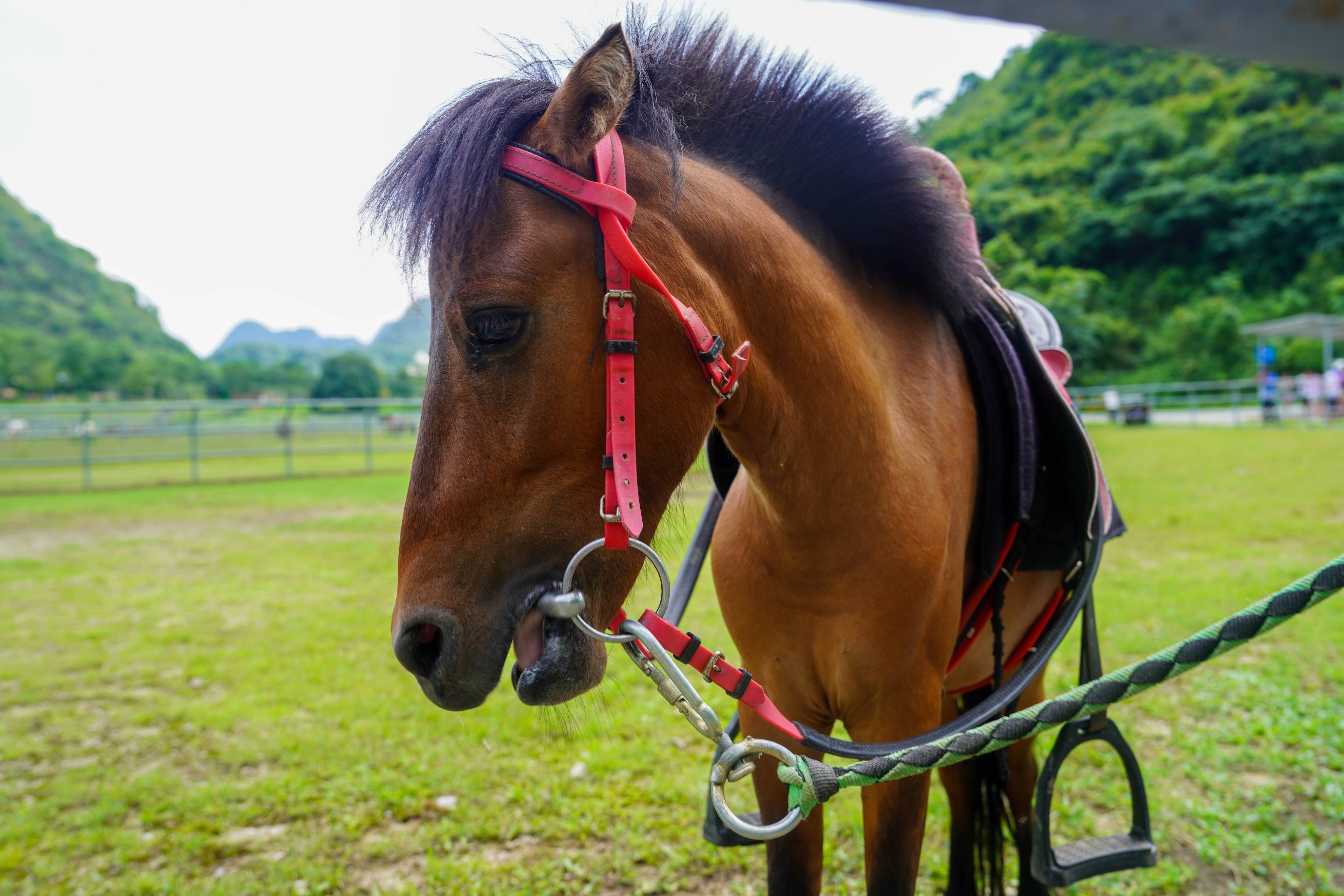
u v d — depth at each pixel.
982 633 1.66
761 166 1.31
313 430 18.16
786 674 1.39
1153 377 29.52
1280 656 3.63
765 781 1.42
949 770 1.92
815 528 1.25
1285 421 17.23
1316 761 2.72
